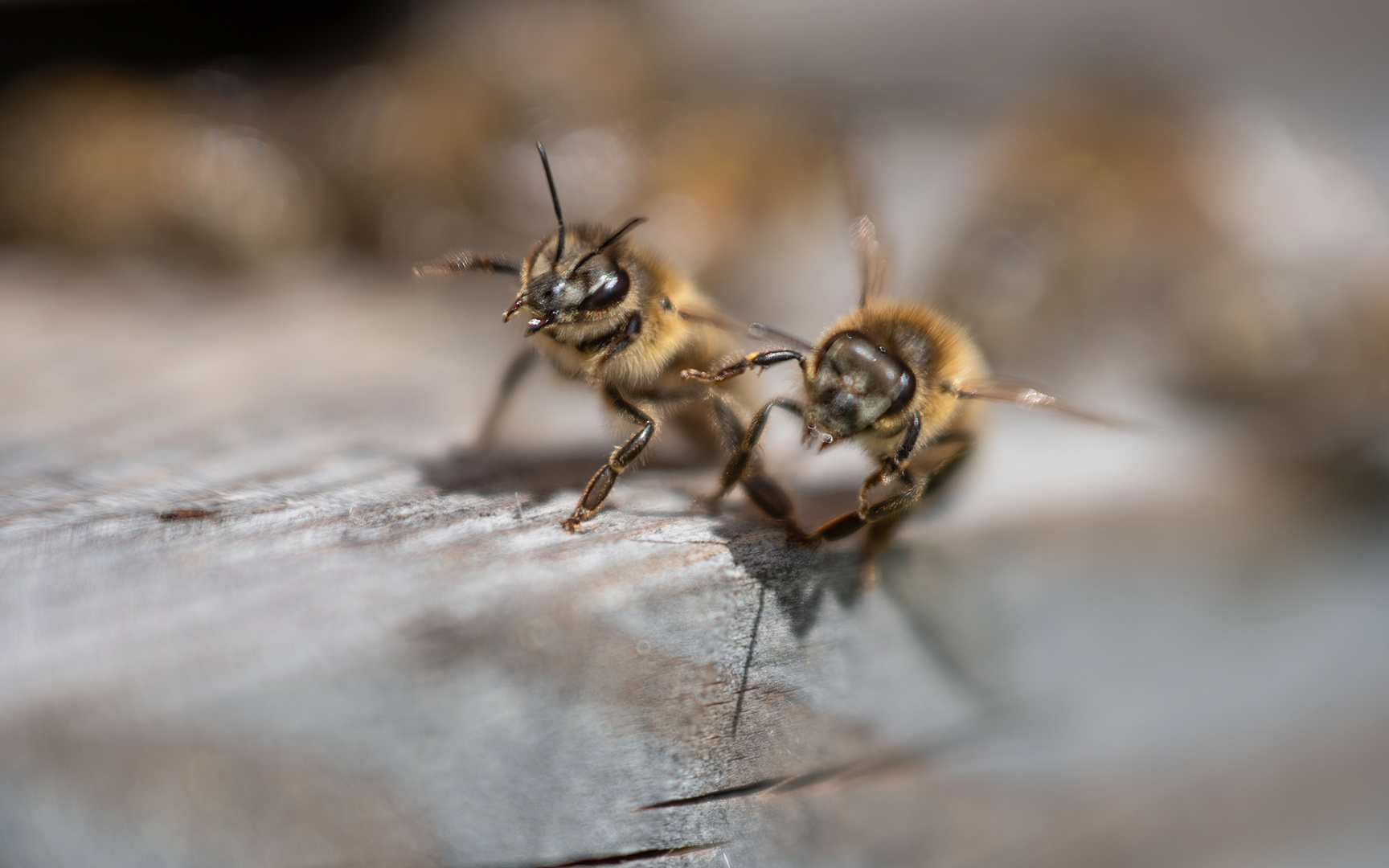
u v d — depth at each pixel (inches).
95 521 3.6
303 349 4.7
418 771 3.4
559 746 3.5
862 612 3.7
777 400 3.8
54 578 3.5
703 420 4.0
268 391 4.4
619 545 3.6
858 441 3.8
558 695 3.5
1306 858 4.4
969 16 9.8
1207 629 4.4
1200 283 5.1
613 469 3.8
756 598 3.6
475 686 3.4
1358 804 4.5
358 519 3.7
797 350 3.9
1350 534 4.7
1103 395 4.9
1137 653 4.2
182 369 4.5
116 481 3.8
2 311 4.9
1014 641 4.0
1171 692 4.3
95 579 3.5
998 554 3.9
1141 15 9.1
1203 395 5.0
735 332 3.9
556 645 3.4
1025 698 4.0
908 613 3.8
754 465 3.8
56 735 3.3
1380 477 4.7
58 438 4.0
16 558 3.5
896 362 3.8
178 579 3.5
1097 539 4.1
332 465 3.9
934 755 3.9
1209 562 4.3
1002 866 4.0
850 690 3.7
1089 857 4.1
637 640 3.5
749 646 3.6
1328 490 4.6
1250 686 4.5
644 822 3.5
